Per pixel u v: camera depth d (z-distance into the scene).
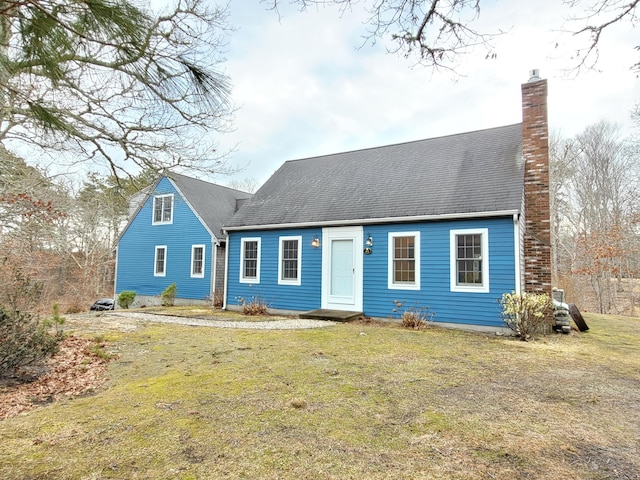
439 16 3.56
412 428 3.58
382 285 10.88
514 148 10.99
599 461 3.00
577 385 5.03
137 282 19.22
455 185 10.64
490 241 9.34
